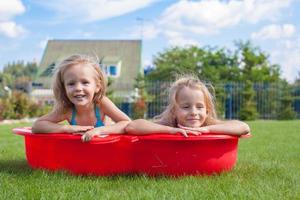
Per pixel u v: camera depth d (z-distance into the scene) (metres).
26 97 18.97
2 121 16.52
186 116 3.30
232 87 20.61
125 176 3.15
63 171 3.19
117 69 31.30
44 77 31.09
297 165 3.92
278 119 20.62
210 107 3.46
